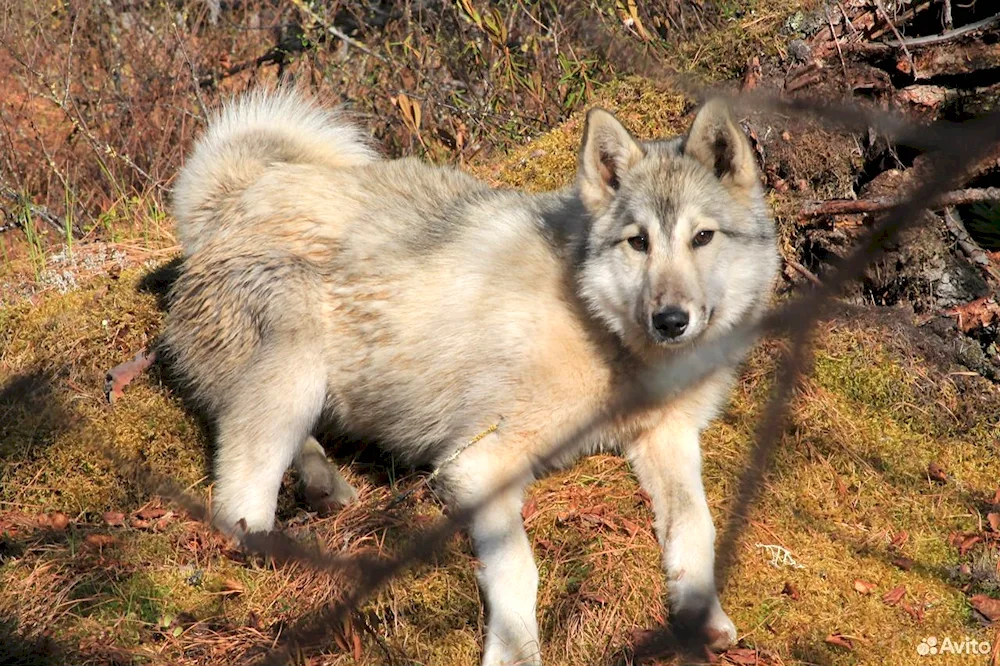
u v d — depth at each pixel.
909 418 5.17
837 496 4.73
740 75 6.78
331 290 4.68
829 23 6.38
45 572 4.20
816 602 4.17
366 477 4.86
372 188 4.93
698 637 3.92
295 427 4.59
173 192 5.39
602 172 4.35
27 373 5.20
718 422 5.02
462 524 4.21
